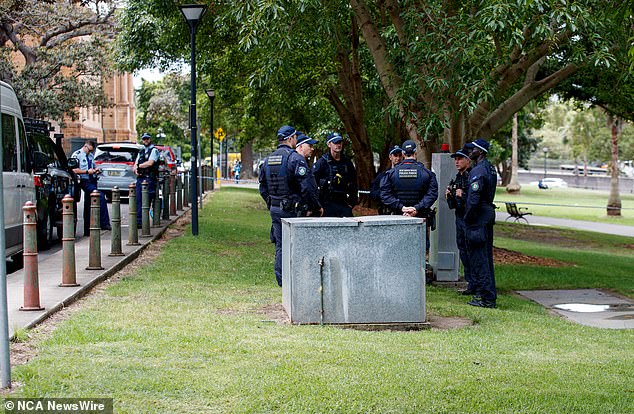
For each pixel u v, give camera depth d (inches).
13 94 493.7
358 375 241.6
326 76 949.2
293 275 323.9
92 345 267.7
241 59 882.8
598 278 566.6
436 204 481.7
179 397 213.9
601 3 489.4
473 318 365.7
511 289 509.0
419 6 523.2
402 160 451.2
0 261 216.5
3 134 452.4
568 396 232.1
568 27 489.1
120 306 346.6
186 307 350.9
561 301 464.4
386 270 328.5
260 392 220.1
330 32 581.3
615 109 1048.8
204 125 2116.1
